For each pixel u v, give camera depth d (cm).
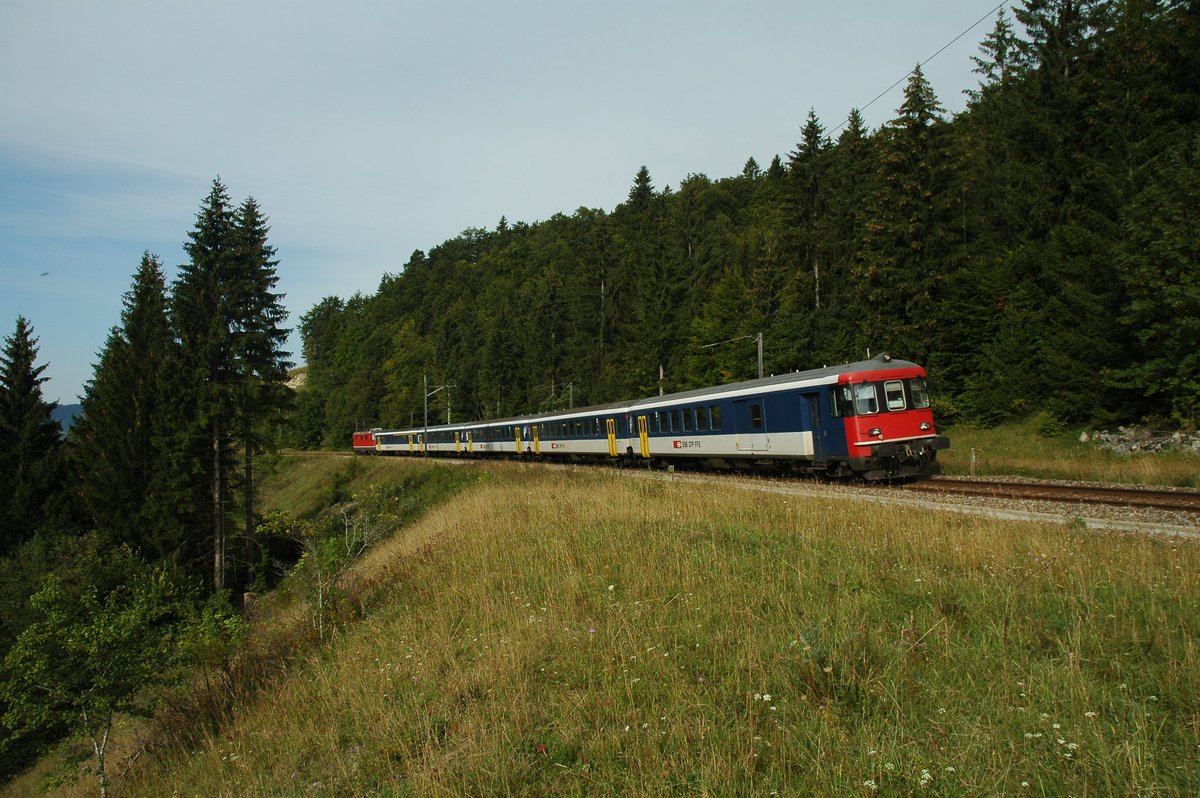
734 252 6456
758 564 852
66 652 879
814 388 1833
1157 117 2769
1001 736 422
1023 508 1219
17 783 1532
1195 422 2091
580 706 539
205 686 922
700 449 2342
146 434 3275
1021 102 3438
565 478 2227
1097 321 2409
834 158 4856
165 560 2344
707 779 410
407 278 14312
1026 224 3316
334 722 646
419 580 1090
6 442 3581
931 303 3231
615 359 6131
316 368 13925
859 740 434
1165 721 427
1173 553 780
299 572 1293
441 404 8769
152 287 3722
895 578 750
